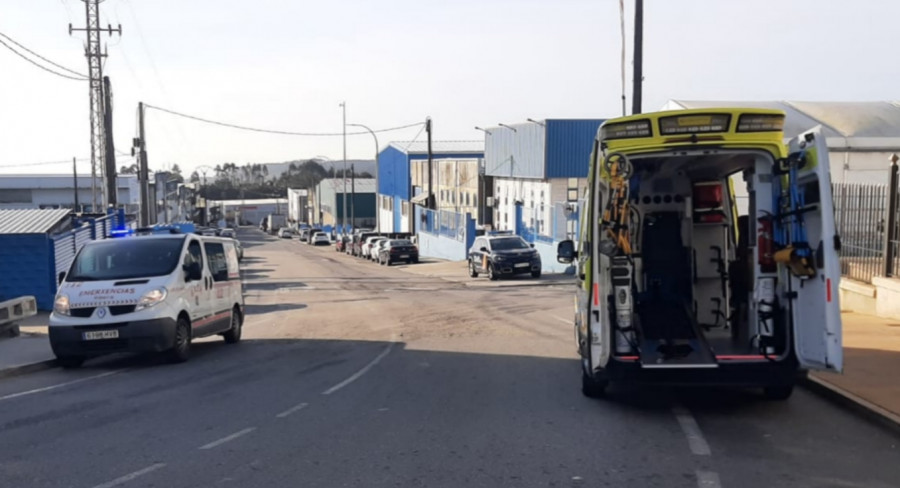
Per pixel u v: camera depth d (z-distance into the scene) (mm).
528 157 42781
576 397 9773
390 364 12805
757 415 8734
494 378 11234
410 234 61969
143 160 36000
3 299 22984
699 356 8680
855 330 13680
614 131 8477
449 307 22438
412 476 6605
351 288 33000
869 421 8414
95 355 13180
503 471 6715
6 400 10477
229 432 8250
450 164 60000
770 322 8422
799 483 6391
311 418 8859
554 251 37062
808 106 30547
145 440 7980
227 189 175500
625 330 8469
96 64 40812
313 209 132125
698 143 8344
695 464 6891
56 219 25172
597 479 6477
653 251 10312
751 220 8891
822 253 7598
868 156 26844
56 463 7191
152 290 12977
